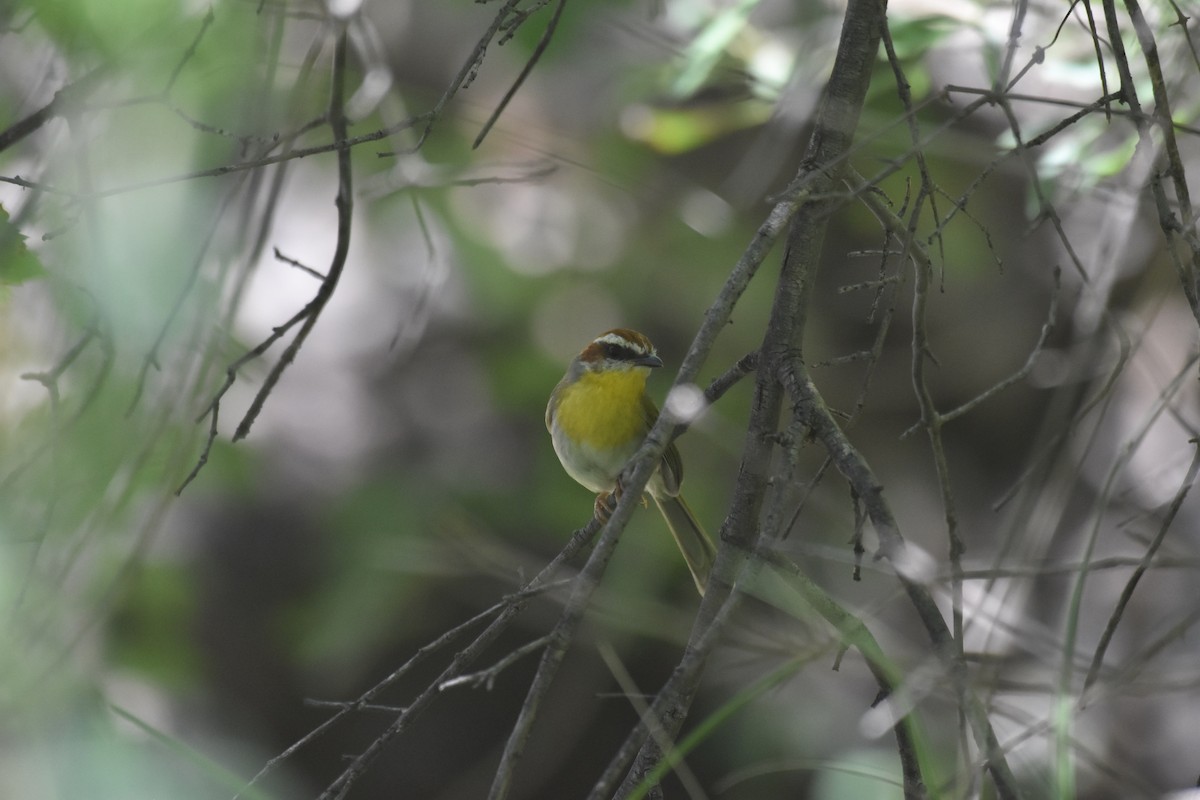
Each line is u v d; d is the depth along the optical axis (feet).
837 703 45.29
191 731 46.85
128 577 23.85
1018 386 54.49
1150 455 42.60
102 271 25.50
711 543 35.24
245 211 25.85
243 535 52.37
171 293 28.73
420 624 51.80
